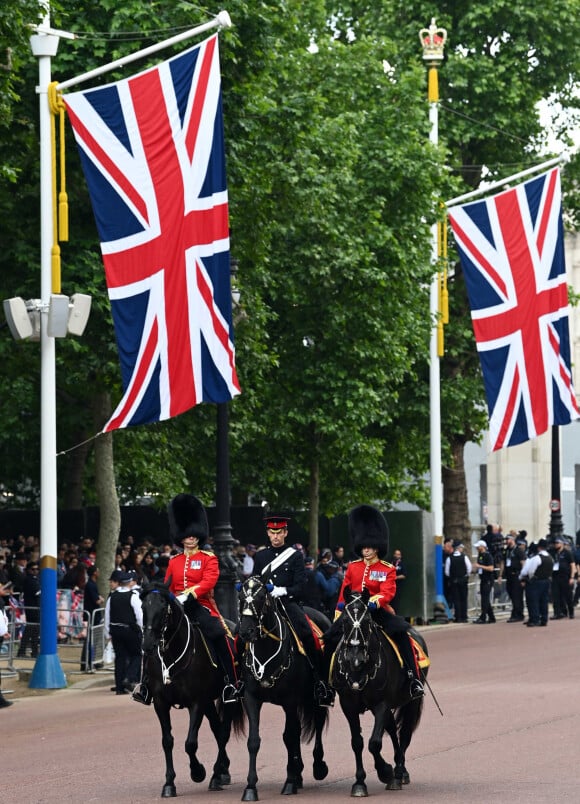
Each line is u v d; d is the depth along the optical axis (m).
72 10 86.81
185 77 70.56
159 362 70.06
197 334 70.38
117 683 74.00
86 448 130.50
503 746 52.53
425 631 113.56
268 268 112.75
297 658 44.91
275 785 45.91
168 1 87.25
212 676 45.56
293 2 115.44
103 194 69.94
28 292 88.56
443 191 129.75
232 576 79.75
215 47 71.25
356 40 142.62
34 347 93.31
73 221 87.56
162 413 70.06
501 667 82.94
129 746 54.94
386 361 119.88
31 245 88.12
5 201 88.25
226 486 80.88
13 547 124.38
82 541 115.19
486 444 185.50
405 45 140.38
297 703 44.78
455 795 42.53
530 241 107.31
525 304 106.94
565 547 128.38
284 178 104.69
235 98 92.44
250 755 43.03
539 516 191.88
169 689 44.69
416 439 138.62
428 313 124.19
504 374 106.69
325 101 110.38
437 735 56.06
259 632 43.62
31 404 118.31
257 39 92.69
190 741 44.59
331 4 144.62
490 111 140.62
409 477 146.25
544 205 107.88
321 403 119.25
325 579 101.38
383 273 116.00
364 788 42.94
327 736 57.72
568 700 66.19
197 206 70.56
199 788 45.66
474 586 132.38
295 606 46.38
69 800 42.97
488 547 140.25
